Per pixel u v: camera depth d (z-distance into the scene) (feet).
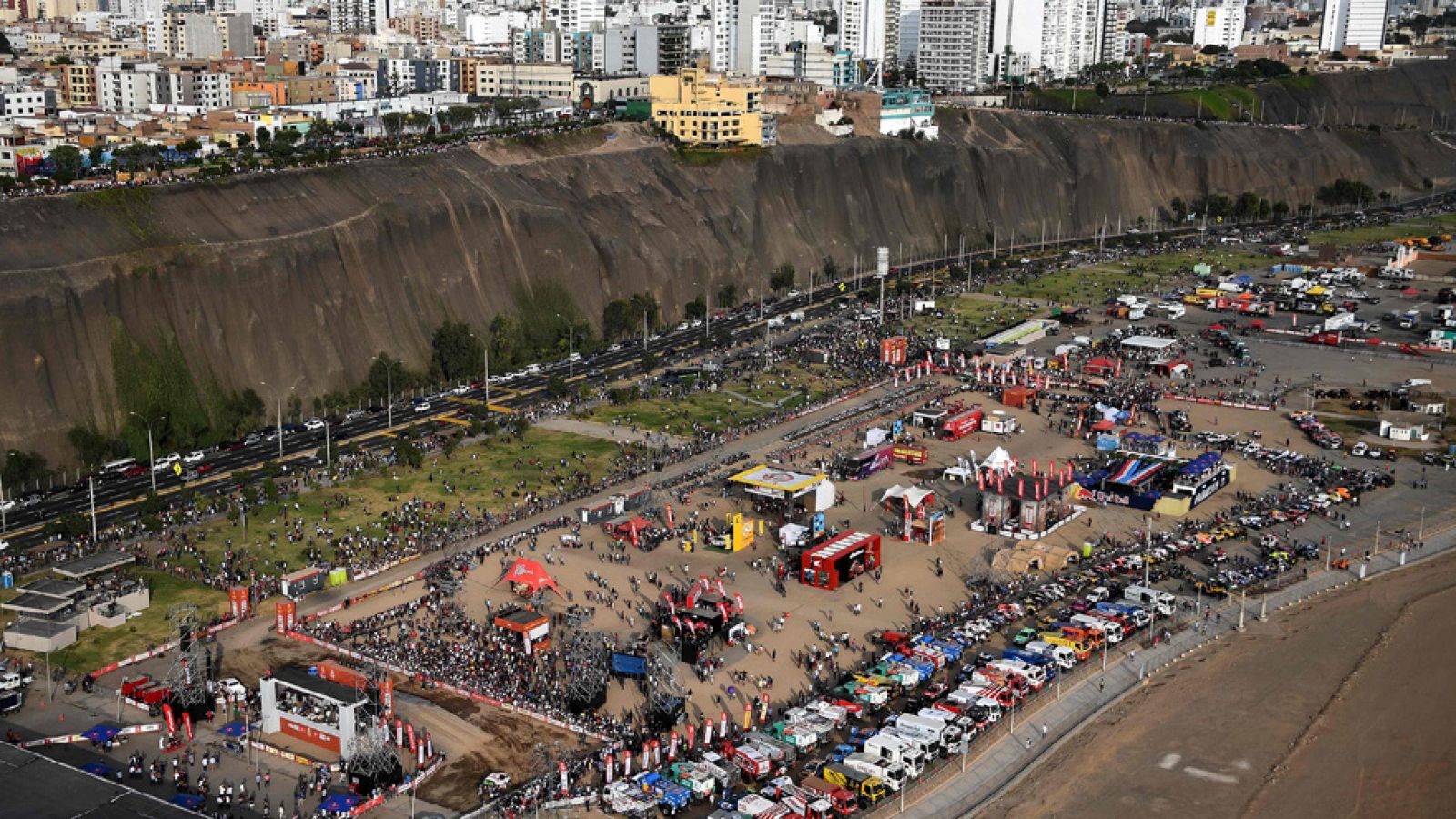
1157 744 558.56
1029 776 534.37
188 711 563.07
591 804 507.71
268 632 650.43
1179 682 613.93
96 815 463.42
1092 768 540.11
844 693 583.99
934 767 534.37
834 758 532.32
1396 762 546.67
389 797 510.17
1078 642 627.87
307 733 550.36
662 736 556.92
